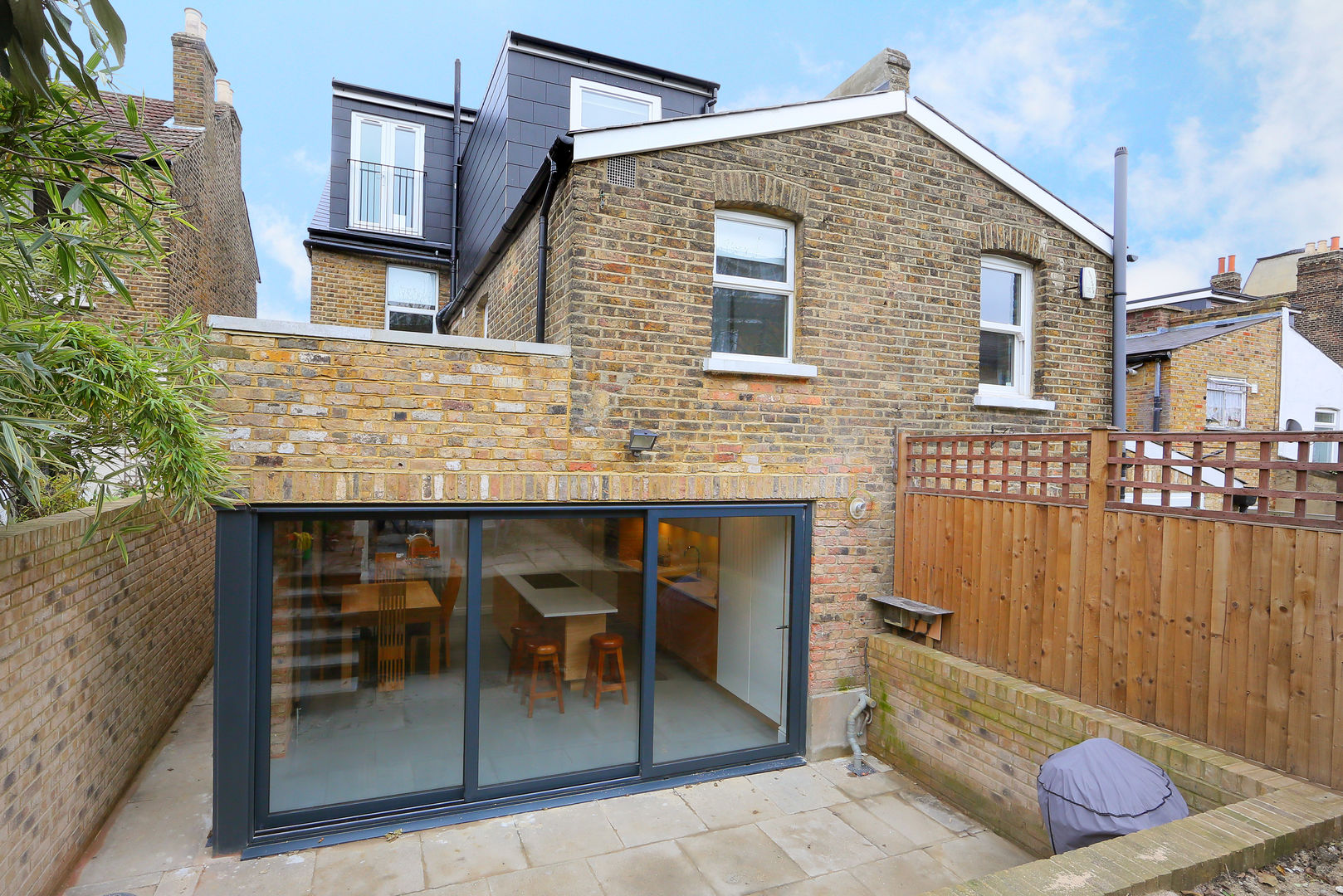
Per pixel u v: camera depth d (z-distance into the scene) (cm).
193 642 693
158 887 380
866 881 407
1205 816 295
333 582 448
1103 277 689
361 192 1135
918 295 603
